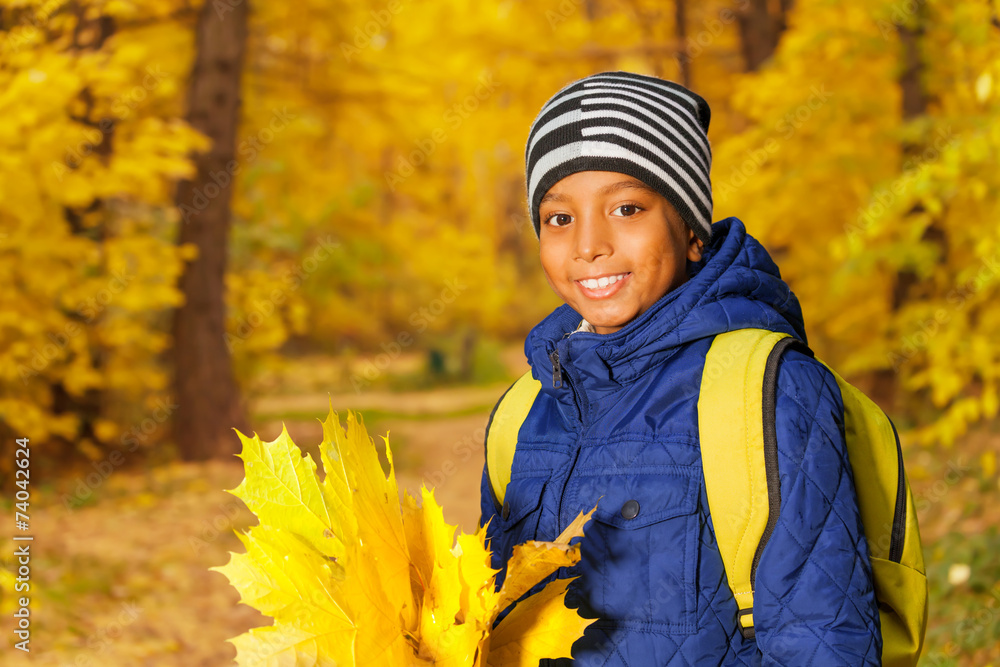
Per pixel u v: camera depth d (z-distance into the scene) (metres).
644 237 0.99
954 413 3.88
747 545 0.88
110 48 6.14
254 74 9.92
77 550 5.00
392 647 0.79
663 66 10.77
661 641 0.90
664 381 0.98
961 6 4.96
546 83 10.81
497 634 0.90
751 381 0.91
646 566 0.92
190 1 8.10
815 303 7.84
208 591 4.57
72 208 6.86
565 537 0.84
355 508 0.82
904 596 0.95
